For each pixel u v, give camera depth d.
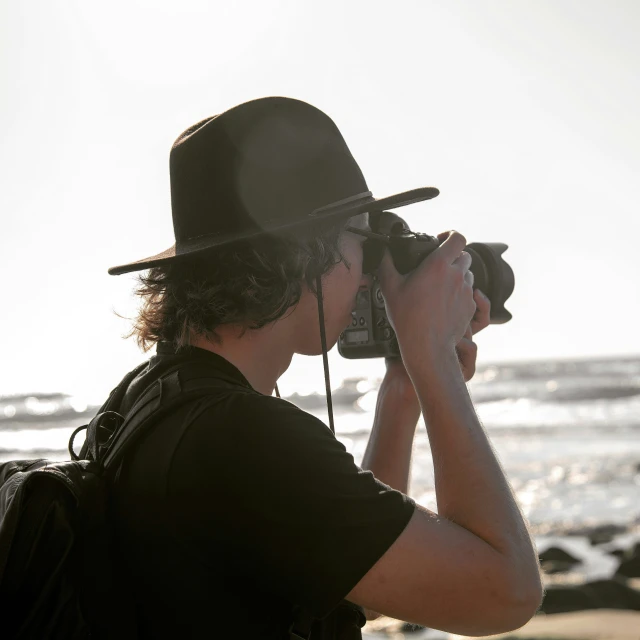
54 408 77.00
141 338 1.47
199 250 1.34
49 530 1.19
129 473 1.25
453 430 1.38
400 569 1.19
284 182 1.40
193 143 1.43
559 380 74.12
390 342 1.73
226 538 1.18
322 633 1.36
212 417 1.22
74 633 1.17
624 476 20.41
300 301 1.44
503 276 1.89
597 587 7.68
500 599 1.23
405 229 1.64
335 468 1.20
